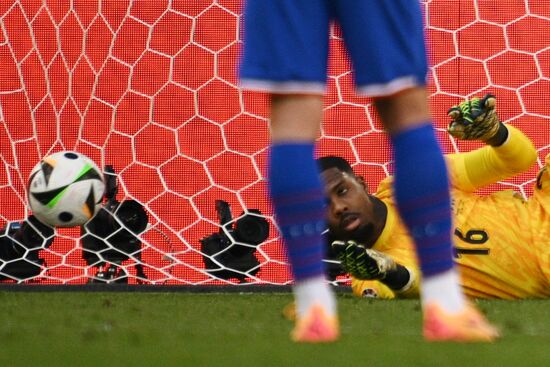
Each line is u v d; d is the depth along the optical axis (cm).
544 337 923
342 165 1532
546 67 2355
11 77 2378
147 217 2106
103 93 2377
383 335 936
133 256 2097
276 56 847
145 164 2294
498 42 2361
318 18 855
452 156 1598
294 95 857
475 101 1424
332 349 793
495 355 759
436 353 766
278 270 2195
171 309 1354
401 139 866
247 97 2366
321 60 859
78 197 1759
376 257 1439
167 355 762
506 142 1495
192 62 2378
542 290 1548
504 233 1548
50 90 2325
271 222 2222
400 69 851
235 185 2356
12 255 2109
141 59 2377
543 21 2356
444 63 2355
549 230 1541
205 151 2361
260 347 813
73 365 709
